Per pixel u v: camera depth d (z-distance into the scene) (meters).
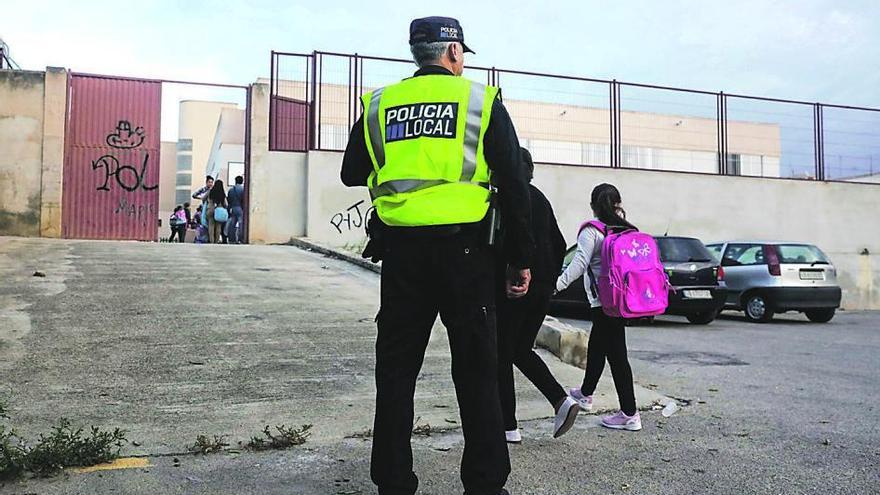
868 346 8.88
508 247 2.89
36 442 3.76
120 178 16.02
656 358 7.50
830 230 20.38
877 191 20.98
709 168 26.77
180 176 46.81
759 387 5.90
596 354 4.61
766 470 3.62
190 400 4.68
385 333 2.77
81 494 3.12
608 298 4.33
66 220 15.68
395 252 2.72
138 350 5.85
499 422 2.74
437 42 2.88
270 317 7.36
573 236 17.88
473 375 2.74
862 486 3.39
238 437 3.98
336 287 9.61
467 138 2.70
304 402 4.71
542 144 20.09
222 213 17.05
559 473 3.54
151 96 16.25
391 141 2.76
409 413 2.73
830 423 4.63
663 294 4.44
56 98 15.75
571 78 17.97
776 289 12.31
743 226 19.47
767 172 27.80
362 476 3.43
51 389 4.76
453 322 2.70
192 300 8.00
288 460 3.65
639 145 25.67
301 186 16.33
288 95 16.58
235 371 5.41
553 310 12.22
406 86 2.83
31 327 6.38
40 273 8.99
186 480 3.33
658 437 4.24
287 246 15.19
